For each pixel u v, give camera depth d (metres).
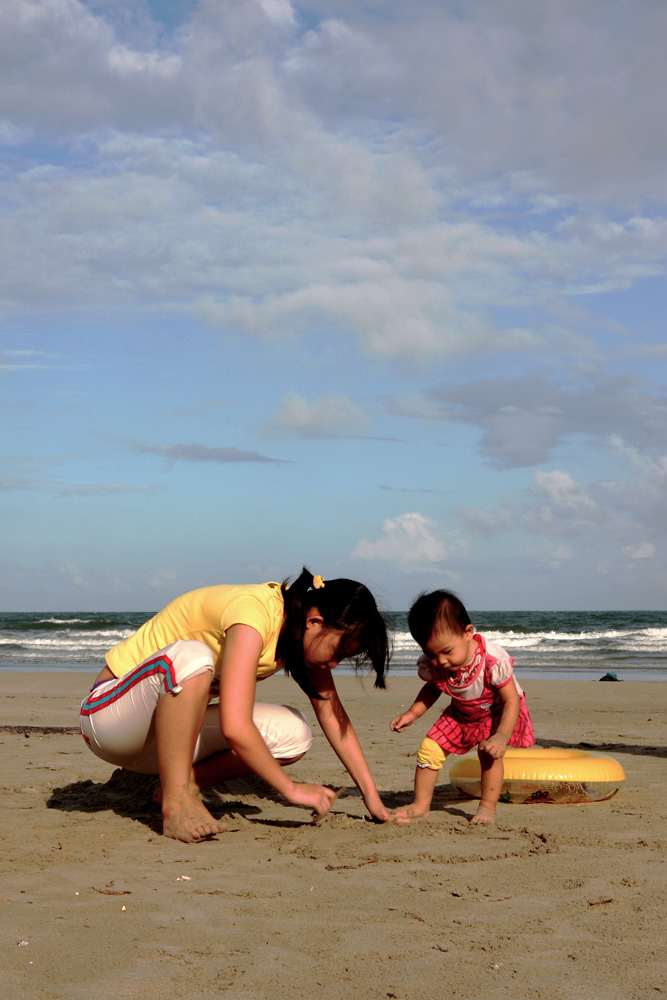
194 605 3.54
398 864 3.00
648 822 3.76
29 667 20.92
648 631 35.19
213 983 1.94
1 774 5.04
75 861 3.01
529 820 3.82
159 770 3.75
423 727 8.08
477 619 56.34
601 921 2.37
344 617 3.29
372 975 1.98
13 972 1.99
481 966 2.04
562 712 9.88
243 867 2.95
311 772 5.17
